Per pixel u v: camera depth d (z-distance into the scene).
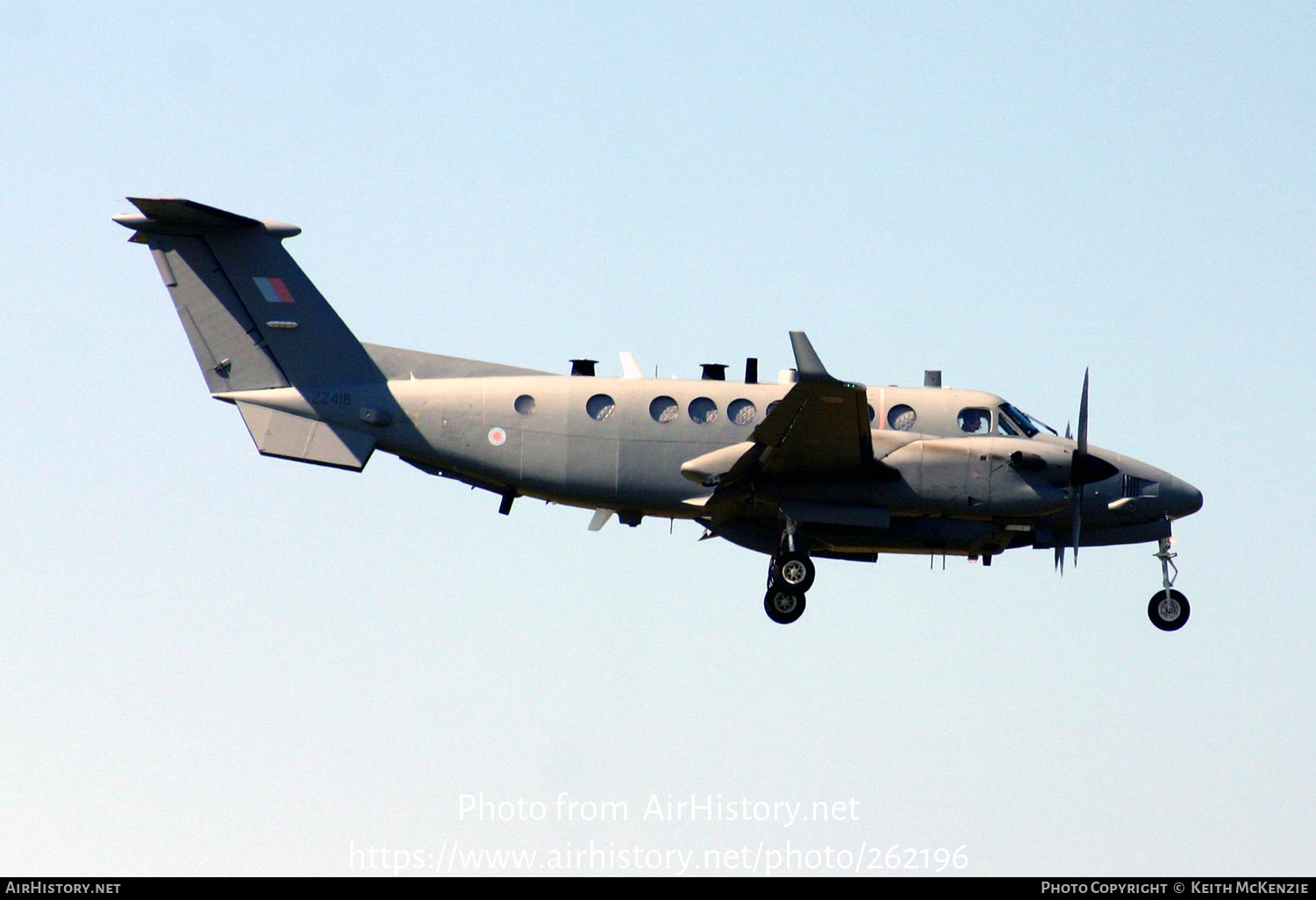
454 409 72.56
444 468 73.62
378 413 72.69
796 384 62.50
